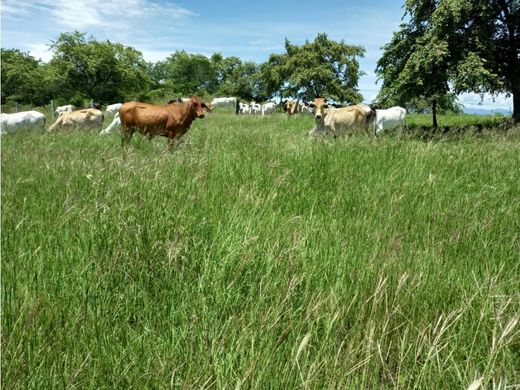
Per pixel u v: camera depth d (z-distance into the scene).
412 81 16.92
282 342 1.78
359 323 1.96
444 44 15.91
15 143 8.48
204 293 2.26
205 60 101.44
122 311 2.17
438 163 5.52
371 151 6.09
